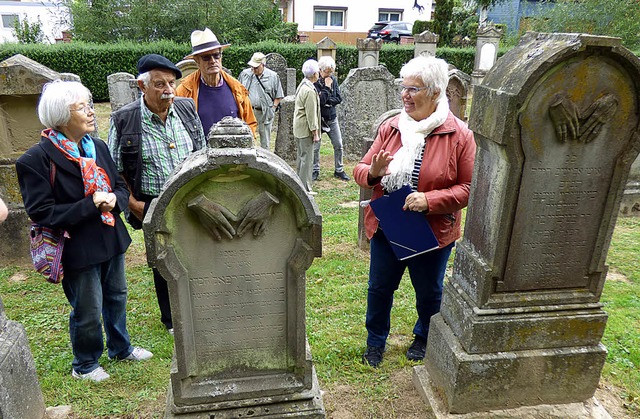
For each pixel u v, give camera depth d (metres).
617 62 2.18
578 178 2.37
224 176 2.16
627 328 3.64
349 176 8.03
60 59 15.51
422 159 2.74
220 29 19.73
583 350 2.60
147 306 4.02
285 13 28.56
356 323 3.74
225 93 4.26
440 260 2.92
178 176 2.05
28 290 4.27
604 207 2.45
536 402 2.68
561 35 2.16
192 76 4.21
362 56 12.66
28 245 4.76
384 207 2.75
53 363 3.24
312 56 17.84
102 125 11.60
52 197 2.61
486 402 2.64
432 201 2.65
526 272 2.52
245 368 2.49
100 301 2.92
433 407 2.74
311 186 7.12
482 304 2.51
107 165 2.87
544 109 2.21
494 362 2.54
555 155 2.30
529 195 2.35
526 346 2.58
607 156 2.35
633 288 4.29
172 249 2.18
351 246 5.25
